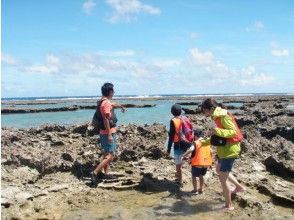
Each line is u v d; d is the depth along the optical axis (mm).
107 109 11102
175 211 9195
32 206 9344
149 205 9641
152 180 11453
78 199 10023
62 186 10797
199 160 10156
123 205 9688
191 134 10812
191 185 11109
